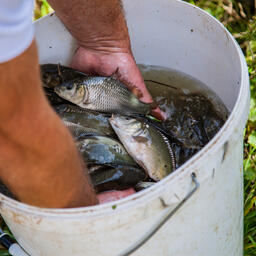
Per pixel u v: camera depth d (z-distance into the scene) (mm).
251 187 2008
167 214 1105
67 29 1850
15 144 823
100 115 1695
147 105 1810
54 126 870
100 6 1685
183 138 1697
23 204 1067
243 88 1256
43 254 1295
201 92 1893
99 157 1527
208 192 1177
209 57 1774
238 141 1194
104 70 1951
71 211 1017
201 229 1283
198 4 2777
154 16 1877
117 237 1103
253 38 2535
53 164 909
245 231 1894
